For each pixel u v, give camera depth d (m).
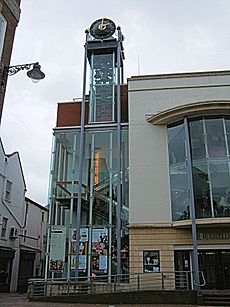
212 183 17.48
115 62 22.38
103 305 14.58
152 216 17.97
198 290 15.08
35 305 14.42
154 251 17.41
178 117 18.89
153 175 18.72
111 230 18.47
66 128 21.11
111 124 20.75
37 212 31.48
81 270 17.89
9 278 24.41
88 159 20.20
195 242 16.42
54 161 20.42
